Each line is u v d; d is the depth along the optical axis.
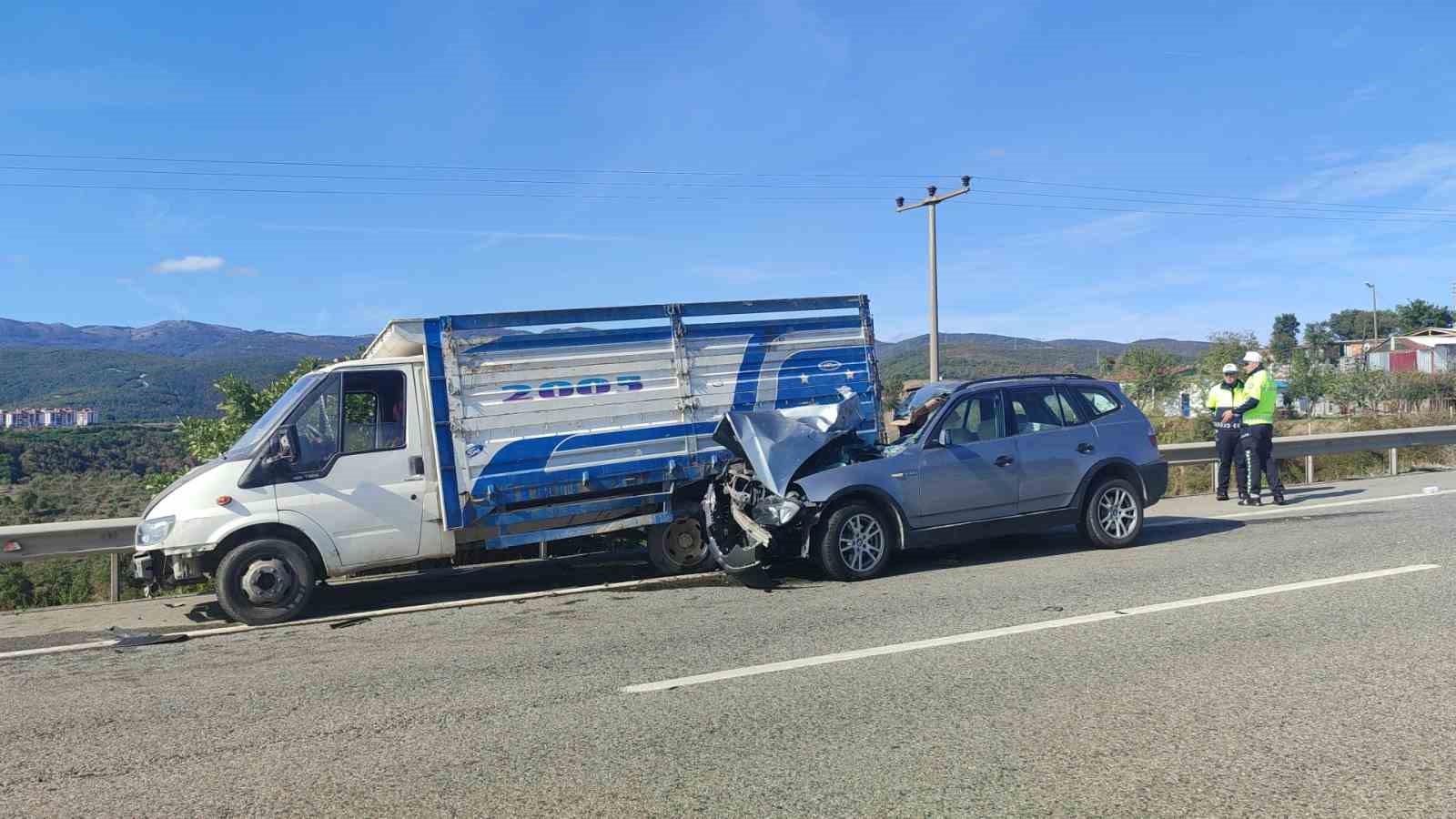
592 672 6.09
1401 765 4.23
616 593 8.63
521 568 10.60
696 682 5.77
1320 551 9.26
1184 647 6.14
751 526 8.79
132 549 9.82
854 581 8.84
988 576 8.77
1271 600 7.33
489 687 5.84
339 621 8.03
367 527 8.42
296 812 4.11
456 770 4.50
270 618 8.09
